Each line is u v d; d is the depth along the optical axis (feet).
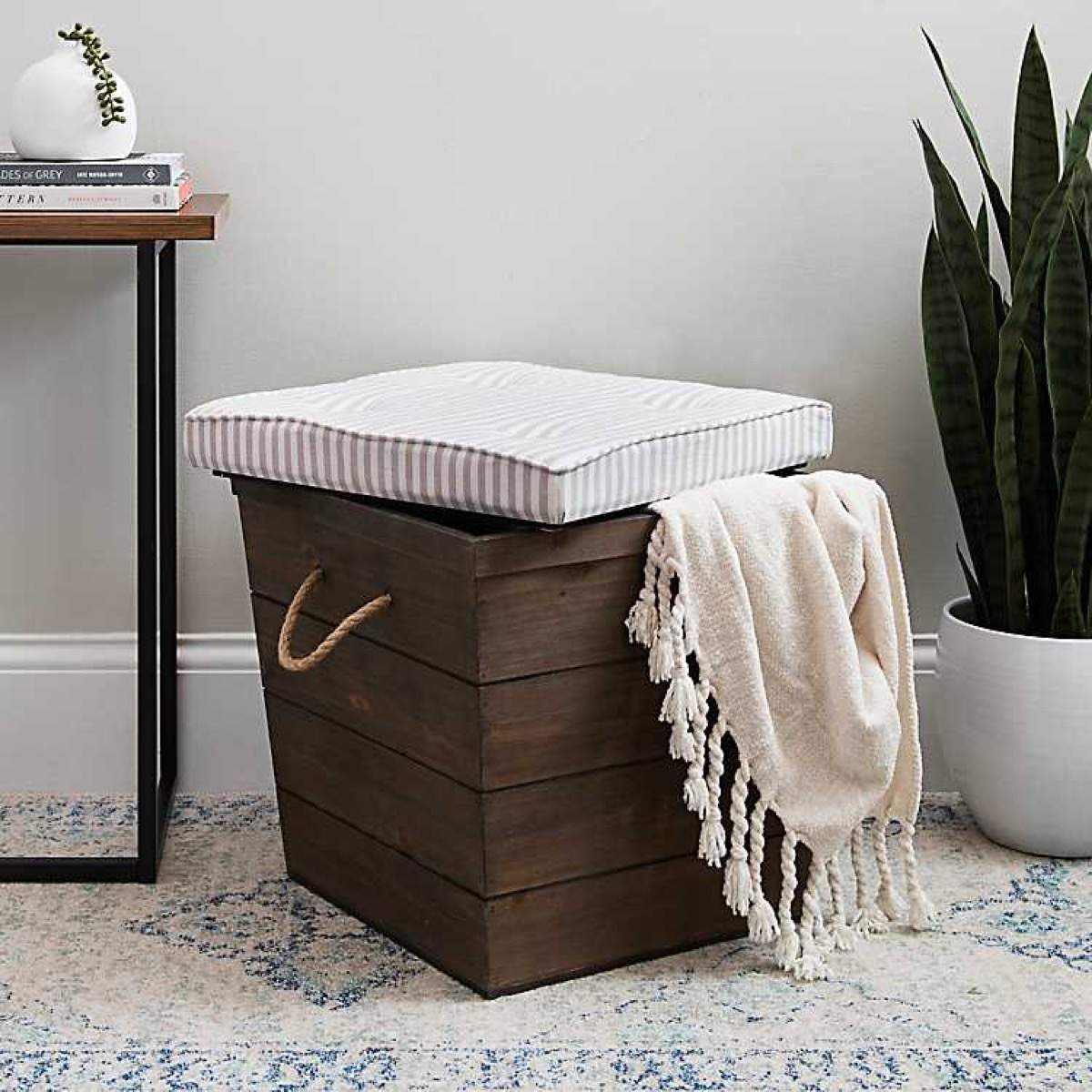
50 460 7.00
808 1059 4.96
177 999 5.33
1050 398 6.35
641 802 5.45
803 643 5.49
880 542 5.68
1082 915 5.98
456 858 5.32
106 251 6.84
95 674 7.13
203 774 7.25
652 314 7.10
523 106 6.91
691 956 5.65
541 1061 4.95
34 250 6.82
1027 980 5.47
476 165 6.93
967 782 6.59
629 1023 5.18
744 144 7.00
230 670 7.17
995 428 6.29
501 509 5.02
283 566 5.87
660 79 6.93
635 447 5.14
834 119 7.02
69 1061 4.94
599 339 7.11
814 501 5.54
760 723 5.37
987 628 6.61
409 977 5.49
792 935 5.52
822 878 5.61
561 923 5.40
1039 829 6.44
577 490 4.94
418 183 6.93
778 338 7.14
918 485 7.27
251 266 6.93
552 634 5.12
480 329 7.06
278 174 6.88
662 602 5.18
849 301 7.14
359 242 6.96
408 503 5.46
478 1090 4.79
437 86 6.87
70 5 6.72
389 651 5.42
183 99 6.81
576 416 5.50
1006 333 6.08
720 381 7.17
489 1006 5.28
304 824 6.12
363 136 6.88
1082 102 6.03
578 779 5.30
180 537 7.11
